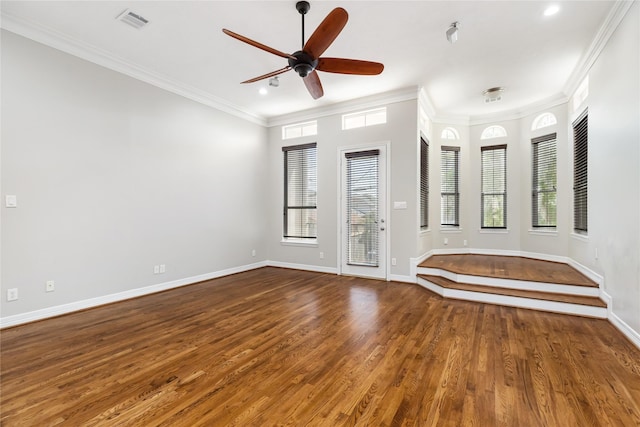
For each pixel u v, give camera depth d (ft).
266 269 18.92
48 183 10.34
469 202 19.92
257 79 9.77
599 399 5.94
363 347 8.27
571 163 15.19
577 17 9.46
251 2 8.77
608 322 10.01
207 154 15.93
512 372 6.96
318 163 18.01
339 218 17.31
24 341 8.61
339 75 13.46
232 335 9.09
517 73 13.38
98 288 11.68
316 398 6.04
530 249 17.99
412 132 15.15
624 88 8.79
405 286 14.79
